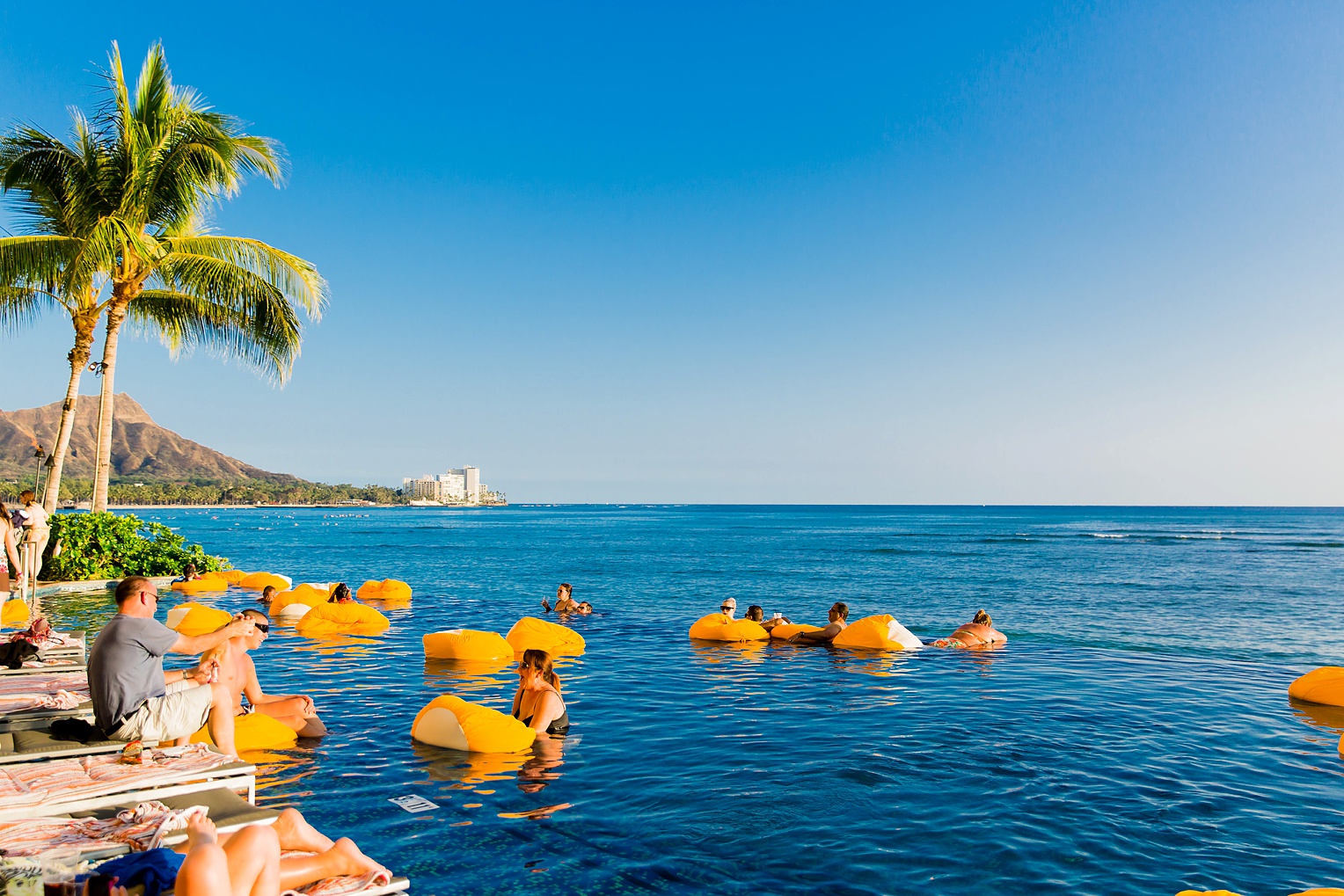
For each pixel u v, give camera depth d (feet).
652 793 22.16
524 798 21.61
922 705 33.99
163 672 20.16
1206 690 38.27
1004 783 23.59
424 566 128.98
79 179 64.03
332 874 13.96
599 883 16.52
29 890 12.79
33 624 32.09
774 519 538.88
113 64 64.18
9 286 62.90
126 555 72.95
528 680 29.12
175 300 73.77
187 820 13.94
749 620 53.47
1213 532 318.24
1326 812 21.48
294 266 69.15
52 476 68.74
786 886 16.56
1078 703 34.76
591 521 476.95
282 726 26.27
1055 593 92.07
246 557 153.89
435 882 16.39
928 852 18.45
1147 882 17.06
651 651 48.19
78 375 69.15
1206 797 22.61
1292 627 64.28
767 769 24.48
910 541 237.66
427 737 26.55
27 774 16.70
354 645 47.19
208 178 66.08
